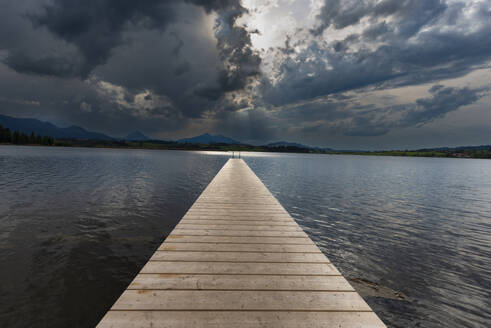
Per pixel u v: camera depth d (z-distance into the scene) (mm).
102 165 40812
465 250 9242
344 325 1939
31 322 4969
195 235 4090
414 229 11703
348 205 16656
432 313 5617
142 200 15898
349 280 6980
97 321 5086
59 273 6723
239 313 2047
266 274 2771
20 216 11609
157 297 2209
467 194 22500
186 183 23781
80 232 9773
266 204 6684
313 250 3547
